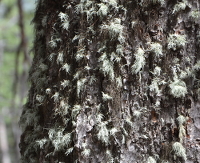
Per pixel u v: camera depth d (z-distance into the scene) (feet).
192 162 3.09
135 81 3.12
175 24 3.13
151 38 3.13
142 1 3.14
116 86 3.12
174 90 3.08
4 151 20.98
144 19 3.14
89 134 3.13
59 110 3.22
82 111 3.15
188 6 3.13
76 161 3.13
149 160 3.08
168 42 3.12
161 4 3.14
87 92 3.15
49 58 3.33
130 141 3.10
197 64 3.11
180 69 3.11
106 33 3.14
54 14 3.34
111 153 3.11
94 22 3.18
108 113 3.12
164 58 3.12
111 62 3.13
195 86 3.12
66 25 3.24
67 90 3.22
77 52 3.19
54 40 3.30
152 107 3.11
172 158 3.09
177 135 3.10
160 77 3.11
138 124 3.11
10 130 24.26
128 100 3.12
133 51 3.12
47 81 3.33
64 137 3.17
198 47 3.12
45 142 3.28
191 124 3.10
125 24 3.14
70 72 3.22
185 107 3.11
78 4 3.22
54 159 3.22
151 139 3.10
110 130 3.10
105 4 3.17
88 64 3.17
